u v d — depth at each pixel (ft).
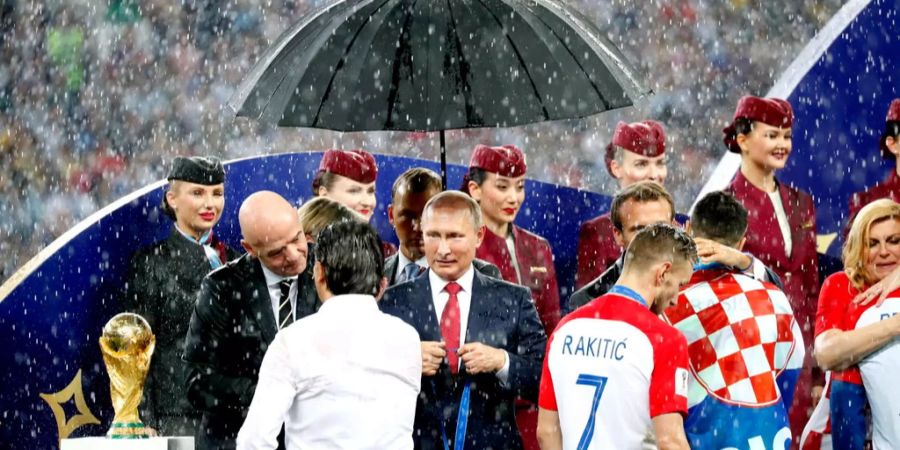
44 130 117.70
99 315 79.87
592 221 82.99
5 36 118.93
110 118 118.83
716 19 118.83
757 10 118.11
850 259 66.03
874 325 63.98
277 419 46.91
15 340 79.56
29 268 79.77
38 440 79.56
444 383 59.00
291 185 84.33
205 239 79.61
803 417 80.89
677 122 115.65
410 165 85.10
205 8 122.21
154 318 77.71
